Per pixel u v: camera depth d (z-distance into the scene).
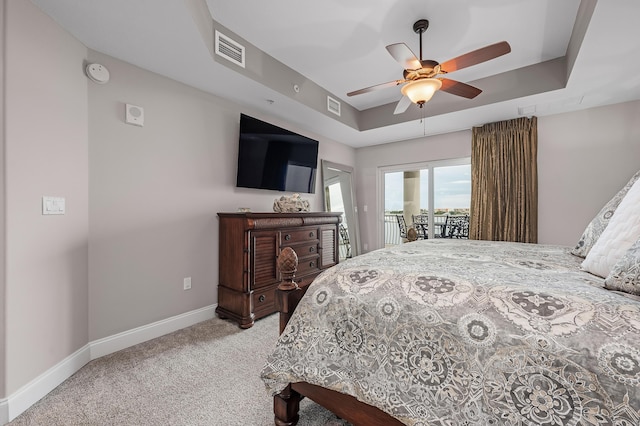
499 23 2.28
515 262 1.39
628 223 1.07
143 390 1.63
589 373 0.69
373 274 1.20
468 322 0.89
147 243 2.34
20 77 1.50
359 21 2.26
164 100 2.46
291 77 2.98
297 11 2.13
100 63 2.06
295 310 1.30
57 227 1.73
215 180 2.88
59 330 1.73
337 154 4.80
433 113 3.52
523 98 2.97
